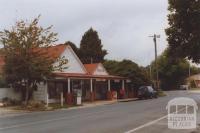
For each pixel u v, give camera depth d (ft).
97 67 199.00
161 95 226.99
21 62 137.59
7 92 154.40
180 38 144.46
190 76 431.43
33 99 159.33
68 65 176.96
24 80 143.13
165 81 374.84
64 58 162.81
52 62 143.43
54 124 76.74
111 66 219.00
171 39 145.48
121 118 86.63
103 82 200.13
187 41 143.54
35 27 138.82
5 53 139.23
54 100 164.76
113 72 215.31
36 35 139.13
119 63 218.79
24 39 138.10
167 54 150.20
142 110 109.60
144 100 178.50
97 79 184.65
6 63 141.08
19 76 139.33
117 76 205.57
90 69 196.34
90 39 310.24
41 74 139.74
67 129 67.56
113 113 101.50
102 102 171.01
